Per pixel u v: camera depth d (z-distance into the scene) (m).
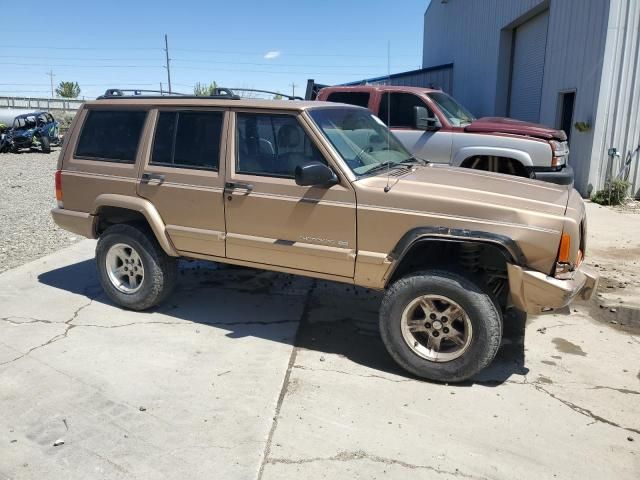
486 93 20.94
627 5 10.70
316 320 5.18
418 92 8.92
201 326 4.98
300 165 4.20
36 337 4.70
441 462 3.17
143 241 5.03
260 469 3.08
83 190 5.28
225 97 4.79
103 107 5.24
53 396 3.79
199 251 4.81
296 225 4.31
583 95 11.93
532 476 3.07
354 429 3.47
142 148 4.96
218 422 3.51
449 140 8.58
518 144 8.20
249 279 6.25
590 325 5.16
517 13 16.69
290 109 4.35
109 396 3.80
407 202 3.95
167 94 5.55
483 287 3.85
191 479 2.99
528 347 4.70
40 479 2.99
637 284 6.18
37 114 24.75
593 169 11.48
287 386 3.97
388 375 4.16
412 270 4.10
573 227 3.70
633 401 3.86
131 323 5.02
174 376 4.08
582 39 12.00
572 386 4.05
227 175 4.54
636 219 9.65
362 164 4.36
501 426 3.53
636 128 11.16
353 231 4.11
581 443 3.37
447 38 28.31
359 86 9.33
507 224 3.74
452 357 3.95
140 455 3.19
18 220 9.53
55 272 6.48
